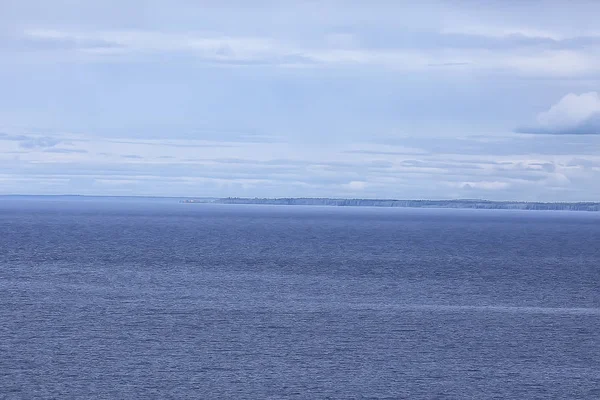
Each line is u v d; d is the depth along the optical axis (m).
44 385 48.69
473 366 56.03
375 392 49.00
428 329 69.50
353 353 59.22
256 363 55.41
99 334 64.06
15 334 63.38
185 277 107.00
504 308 82.94
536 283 106.75
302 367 54.59
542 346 63.06
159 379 50.62
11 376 50.56
